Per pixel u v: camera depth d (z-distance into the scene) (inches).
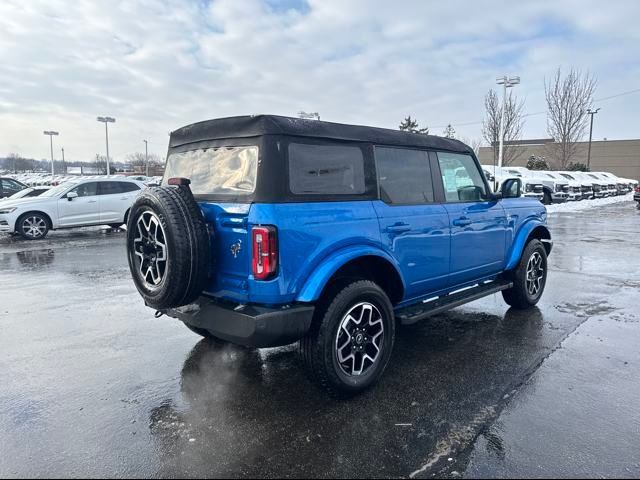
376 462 106.2
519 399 135.5
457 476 101.0
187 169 150.0
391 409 130.1
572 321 209.0
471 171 195.5
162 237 127.3
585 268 333.4
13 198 574.2
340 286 134.6
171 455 109.3
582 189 1048.2
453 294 189.2
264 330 119.1
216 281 131.6
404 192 160.6
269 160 122.9
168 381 149.3
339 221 133.7
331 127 139.4
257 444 113.4
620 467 104.1
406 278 157.5
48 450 111.4
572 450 110.3
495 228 201.2
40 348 178.5
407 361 164.6
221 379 150.6
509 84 992.2
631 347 176.7
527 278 222.8
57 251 418.6
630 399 135.5
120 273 321.7
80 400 136.6
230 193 130.7
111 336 192.2
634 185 1422.2
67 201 518.9
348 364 136.3
